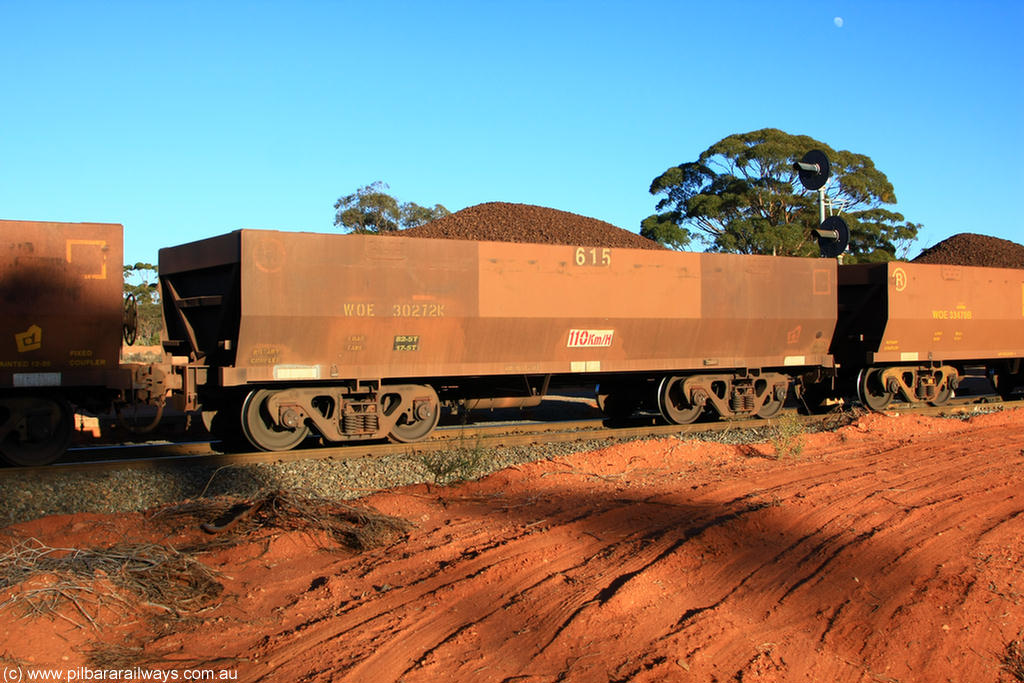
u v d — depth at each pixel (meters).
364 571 6.69
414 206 63.28
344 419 12.29
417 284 12.23
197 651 5.25
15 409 10.29
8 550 6.54
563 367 13.84
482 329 12.85
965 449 12.66
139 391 11.11
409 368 12.52
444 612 5.91
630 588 6.32
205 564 6.65
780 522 8.37
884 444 13.31
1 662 4.80
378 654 5.21
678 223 51.22
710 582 6.80
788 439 12.20
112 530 7.43
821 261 16.42
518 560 6.88
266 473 10.25
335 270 11.61
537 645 5.48
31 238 10.07
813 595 6.78
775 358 16.17
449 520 8.25
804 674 5.59
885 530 8.31
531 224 35.88
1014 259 37.28
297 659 5.13
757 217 48.44
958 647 6.36
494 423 16.27
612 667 5.25
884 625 6.46
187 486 9.65
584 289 13.63
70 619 5.38
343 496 9.54
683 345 14.96
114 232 10.55
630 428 14.30
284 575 6.65
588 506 8.84
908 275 17.94
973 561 7.72
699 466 11.32
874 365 18.59
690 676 5.23
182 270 12.70
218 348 11.79
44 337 10.19
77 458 11.32
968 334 19.34
